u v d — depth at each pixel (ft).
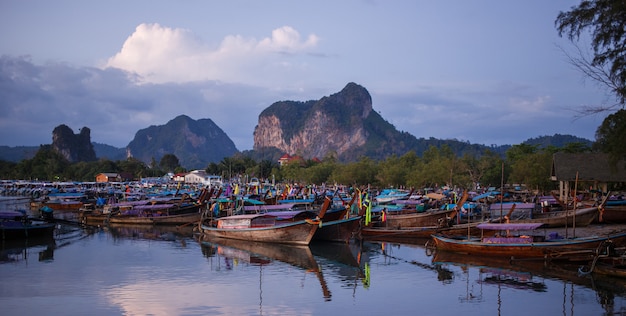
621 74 99.04
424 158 472.03
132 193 361.51
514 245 113.29
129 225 205.57
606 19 99.86
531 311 81.05
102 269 113.19
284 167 622.95
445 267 114.21
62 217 244.22
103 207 237.86
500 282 98.94
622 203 176.35
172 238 165.17
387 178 420.77
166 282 100.89
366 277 105.40
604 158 205.26
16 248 143.02
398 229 154.20
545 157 288.51
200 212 204.95
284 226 143.84
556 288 93.61
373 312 81.05
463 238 128.26
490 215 167.84
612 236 105.29
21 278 103.81
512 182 342.23
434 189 341.00
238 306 84.33
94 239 162.81
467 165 375.86
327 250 138.41
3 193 470.80
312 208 212.23
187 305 84.79
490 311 81.20
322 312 81.25
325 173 522.47
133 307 83.51
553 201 196.75
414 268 113.91
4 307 83.05
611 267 96.02
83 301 86.74
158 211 212.43
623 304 83.56
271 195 287.69
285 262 121.90
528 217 159.63
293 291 94.12
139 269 113.19
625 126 102.83
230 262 121.60
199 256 130.00
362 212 151.43
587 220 151.43
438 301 87.25
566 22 105.91
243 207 185.78
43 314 79.51
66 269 113.09
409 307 83.92
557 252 108.58
